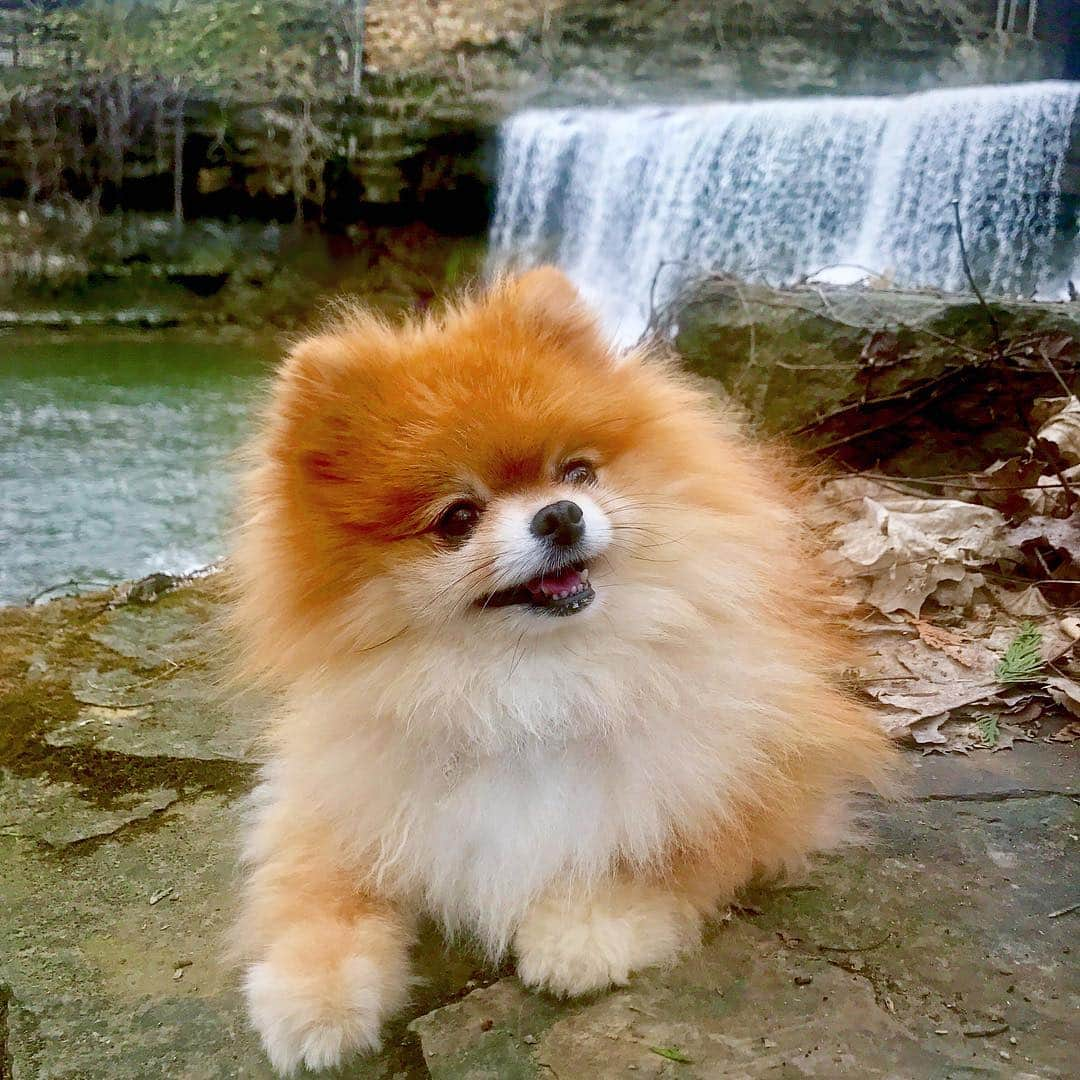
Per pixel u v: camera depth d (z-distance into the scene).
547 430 0.40
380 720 0.41
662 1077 0.35
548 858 0.41
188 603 0.80
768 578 0.44
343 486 0.40
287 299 2.33
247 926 0.43
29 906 0.46
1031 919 0.42
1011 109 1.62
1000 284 1.64
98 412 1.60
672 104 2.37
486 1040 0.37
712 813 0.42
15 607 0.82
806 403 0.99
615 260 2.13
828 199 1.84
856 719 0.49
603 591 0.41
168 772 0.57
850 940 0.41
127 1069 0.38
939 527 0.74
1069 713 0.57
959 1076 0.35
